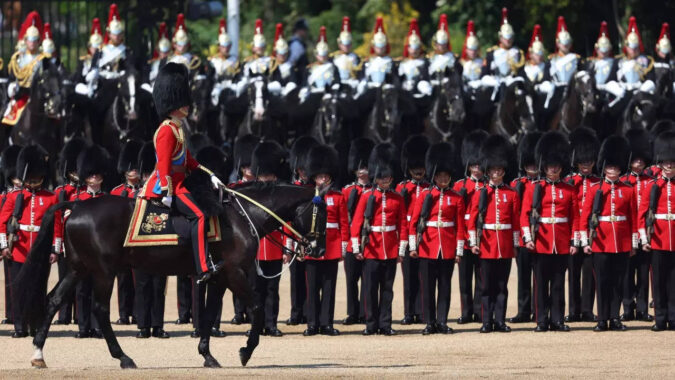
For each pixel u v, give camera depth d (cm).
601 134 11006
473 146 8706
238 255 5388
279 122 11381
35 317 5397
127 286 7338
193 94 10894
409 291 7512
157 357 5972
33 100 10338
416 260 7500
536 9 15300
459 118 10562
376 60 11256
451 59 11319
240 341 6656
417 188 7244
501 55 11194
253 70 11619
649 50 15288
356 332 7094
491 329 7025
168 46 11675
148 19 12631
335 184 7300
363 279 7288
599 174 7575
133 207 5403
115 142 10650
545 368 5369
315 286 6969
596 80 11225
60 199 7119
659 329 6994
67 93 10625
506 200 7106
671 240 6994
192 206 5259
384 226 6944
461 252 6981
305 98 11331
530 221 7069
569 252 7081
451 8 16100
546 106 10962
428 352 6056
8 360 5844
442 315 7000
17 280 5400
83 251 5369
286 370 5125
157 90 5406
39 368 5272
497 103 10956
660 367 5419
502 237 7056
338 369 5219
